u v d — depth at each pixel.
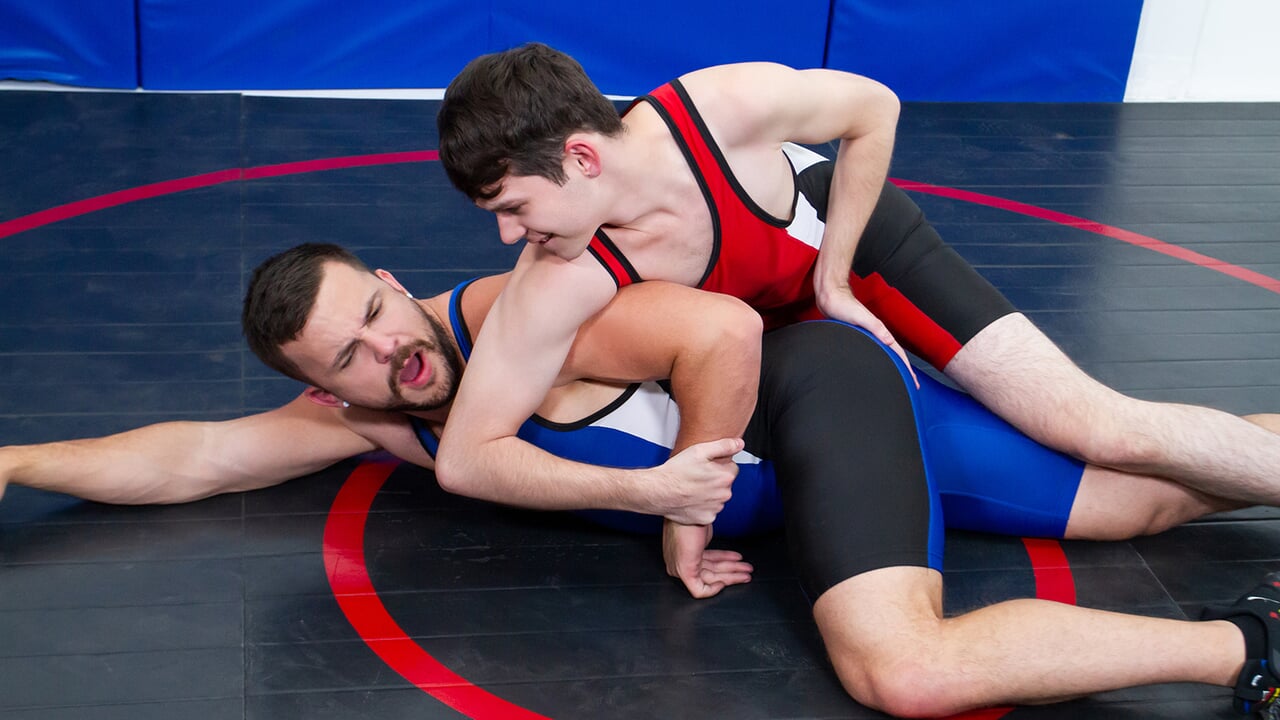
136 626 2.09
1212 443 2.13
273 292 2.02
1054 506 2.28
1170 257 3.56
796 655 2.06
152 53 4.39
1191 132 4.56
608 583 2.22
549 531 2.37
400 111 4.41
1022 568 2.28
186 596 2.16
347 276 2.06
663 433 2.14
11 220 3.46
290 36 4.46
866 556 1.87
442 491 2.48
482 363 1.98
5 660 2.00
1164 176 4.15
